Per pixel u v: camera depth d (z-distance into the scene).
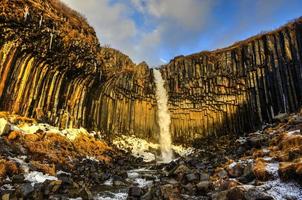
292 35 29.34
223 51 36.19
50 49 21.73
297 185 11.31
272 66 30.36
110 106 32.53
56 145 19.80
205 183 12.98
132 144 32.31
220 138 32.91
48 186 12.05
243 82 33.22
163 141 36.28
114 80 32.59
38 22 19.84
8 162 13.54
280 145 15.88
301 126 18.73
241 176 13.70
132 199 12.44
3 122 16.88
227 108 34.00
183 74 38.03
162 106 38.00
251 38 34.44
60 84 24.56
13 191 11.40
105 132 30.66
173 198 11.73
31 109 21.70
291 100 27.55
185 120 36.66
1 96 19.00
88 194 12.23
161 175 18.75
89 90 28.22
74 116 25.91
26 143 17.20
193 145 34.28
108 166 20.73
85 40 24.58
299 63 27.70
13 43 19.41
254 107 31.34
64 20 23.39
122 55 36.00
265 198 10.16
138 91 36.69
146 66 39.44
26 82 21.14
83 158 20.52
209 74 36.06
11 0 17.86
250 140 20.08
